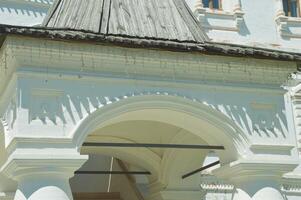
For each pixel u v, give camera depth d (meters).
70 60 7.98
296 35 19.72
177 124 9.19
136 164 12.67
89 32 7.97
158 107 8.39
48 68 7.91
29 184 7.54
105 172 12.20
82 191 16.64
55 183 7.57
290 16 20.25
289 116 17.58
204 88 8.72
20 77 7.73
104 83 8.15
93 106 8.00
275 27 19.61
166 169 11.96
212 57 8.60
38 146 7.57
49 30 7.74
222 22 18.84
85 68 8.09
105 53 8.05
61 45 7.82
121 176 15.94
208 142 9.38
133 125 11.20
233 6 19.11
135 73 8.35
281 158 8.92
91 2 9.66
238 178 8.95
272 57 8.85
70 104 7.89
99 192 16.59
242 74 8.98
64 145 7.68
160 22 9.55
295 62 9.12
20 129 7.54
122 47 8.03
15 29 7.47
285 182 16.64
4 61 8.08
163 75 8.52
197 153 11.61
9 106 8.24
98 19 9.05
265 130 8.98
